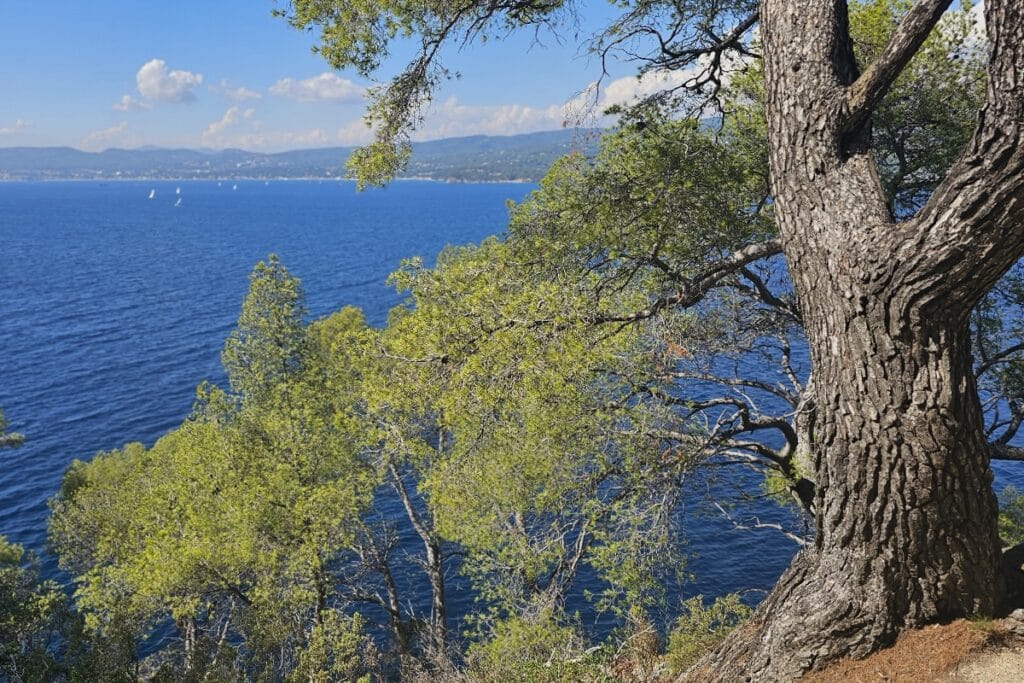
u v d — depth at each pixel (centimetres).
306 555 1980
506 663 962
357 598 2214
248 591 2084
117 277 10269
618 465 952
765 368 2383
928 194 884
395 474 2191
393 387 660
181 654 1920
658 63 749
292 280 3309
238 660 1886
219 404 2733
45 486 3650
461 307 651
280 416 2300
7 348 6156
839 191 413
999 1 306
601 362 796
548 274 737
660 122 786
